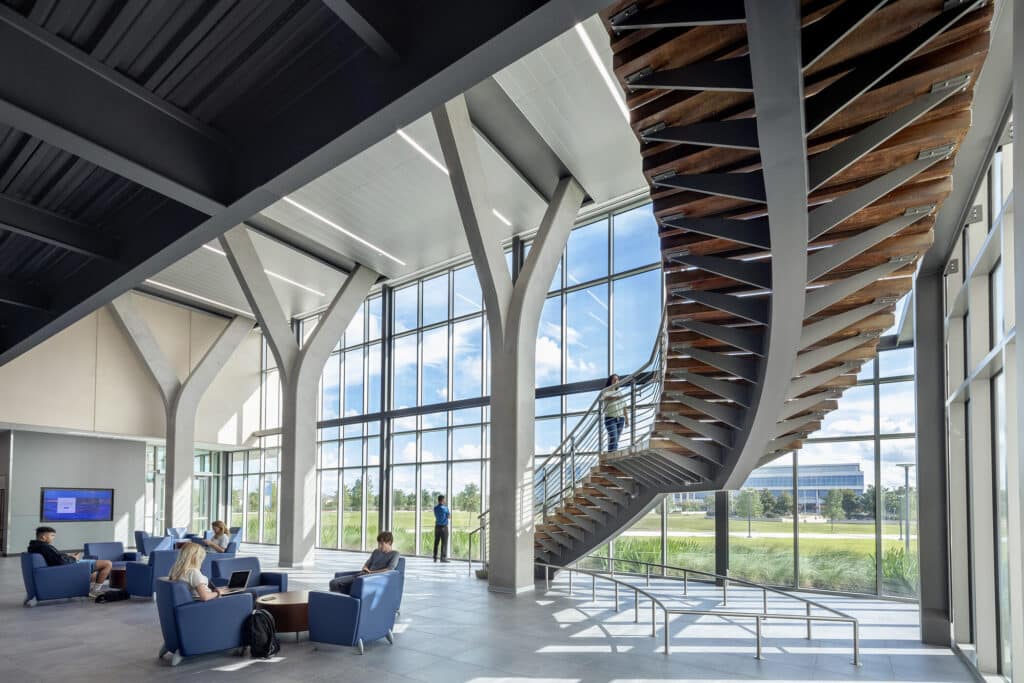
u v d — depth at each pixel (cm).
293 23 406
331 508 2434
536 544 1499
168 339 2456
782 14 302
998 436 765
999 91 595
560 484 1455
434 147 1328
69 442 2319
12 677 743
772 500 1434
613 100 1154
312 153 438
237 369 2692
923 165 474
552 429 1769
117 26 387
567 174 1452
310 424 1880
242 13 392
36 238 617
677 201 543
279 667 775
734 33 385
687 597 1277
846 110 438
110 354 2292
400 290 2275
